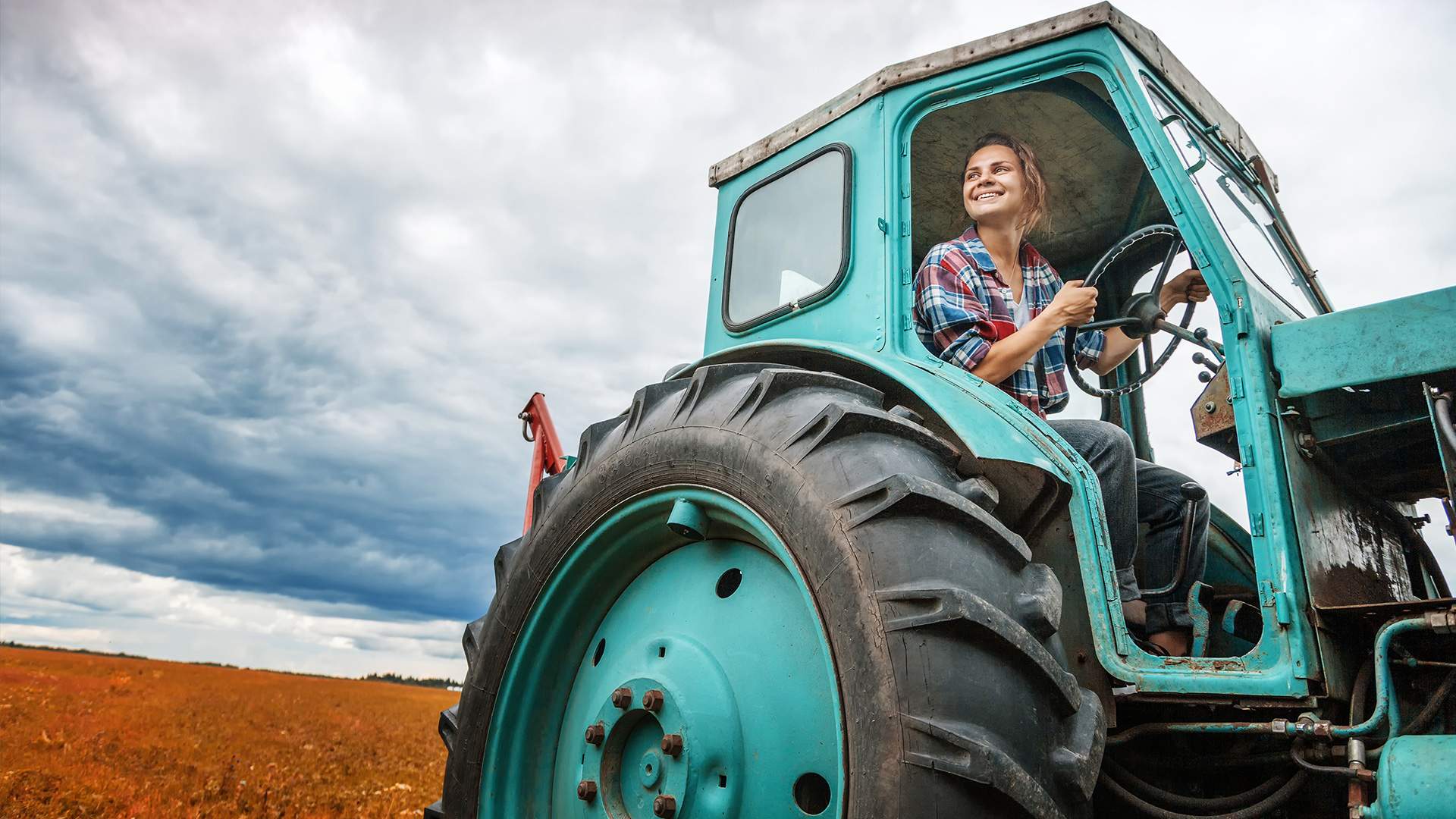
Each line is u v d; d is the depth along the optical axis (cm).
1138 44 240
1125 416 324
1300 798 191
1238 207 248
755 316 282
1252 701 166
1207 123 265
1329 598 173
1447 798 131
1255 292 204
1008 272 289
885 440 191
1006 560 174
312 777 597
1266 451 178
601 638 249
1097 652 178
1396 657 165
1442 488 207
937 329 258
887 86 263
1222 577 278
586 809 212
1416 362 169
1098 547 185
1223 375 249
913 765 149
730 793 187
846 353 224
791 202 286
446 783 254
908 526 172
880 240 248
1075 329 285
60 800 440
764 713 191
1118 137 296
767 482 197
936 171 320
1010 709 154
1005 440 191
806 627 193
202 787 512
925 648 157
